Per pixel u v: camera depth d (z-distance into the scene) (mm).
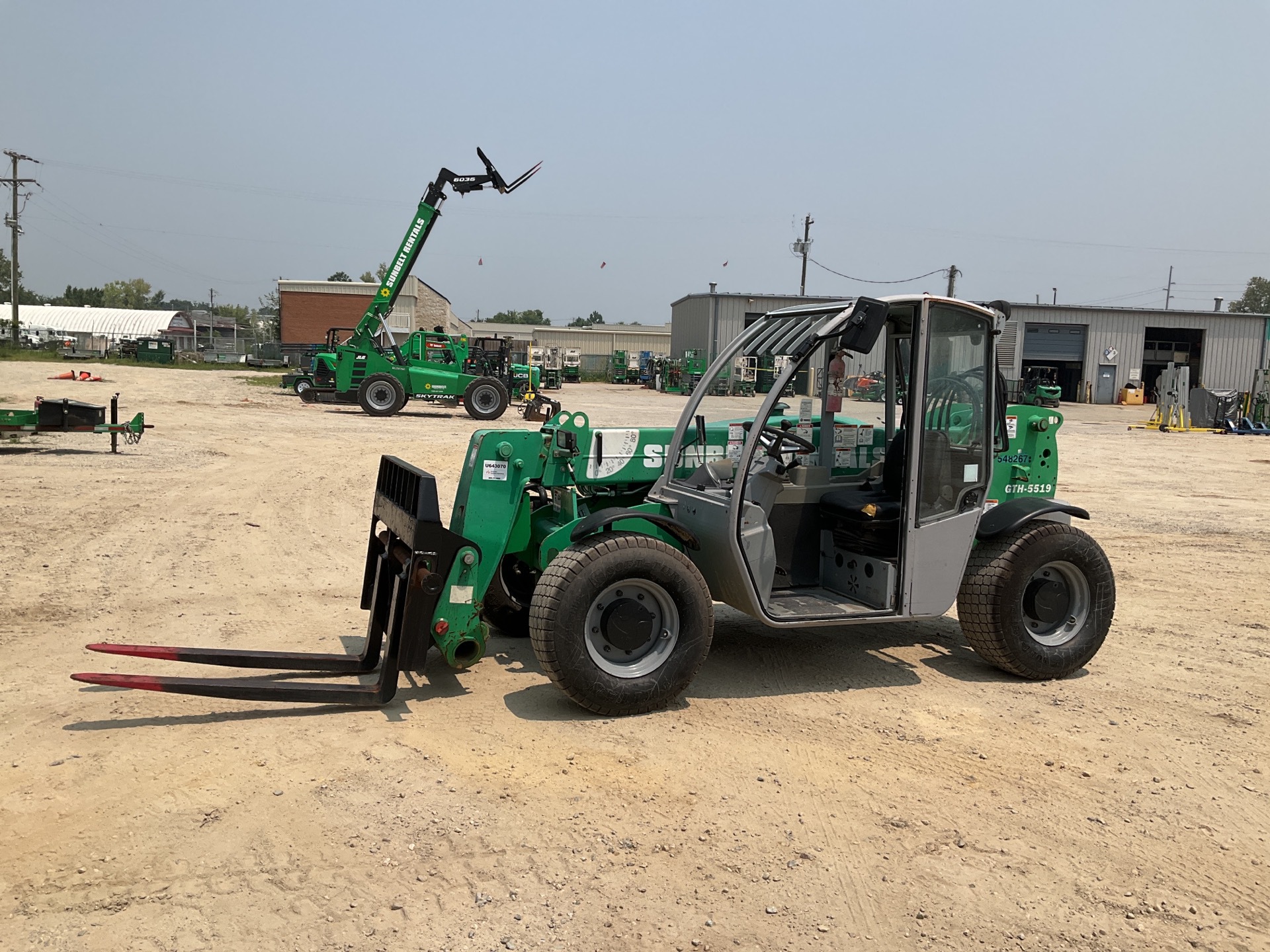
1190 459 18844
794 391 5230
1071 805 3848
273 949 2771
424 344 24938
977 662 5812
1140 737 4602
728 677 5379
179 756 4082
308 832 3449
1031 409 6398
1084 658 5473
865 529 5238
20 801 3627
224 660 4805
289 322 54375
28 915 2891
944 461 5086
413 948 2801
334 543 8836
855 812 3740
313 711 4660
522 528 5289
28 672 5094
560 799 3768
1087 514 5379
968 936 2949
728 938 2898
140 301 137250
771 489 5145
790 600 5270
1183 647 6234
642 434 5629
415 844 3383
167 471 12641
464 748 4258
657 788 3896
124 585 6988
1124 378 44219
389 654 4707
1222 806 3871
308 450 15812
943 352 4984
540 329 70688
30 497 10211
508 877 3191
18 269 52656
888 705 4984
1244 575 8453
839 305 4906
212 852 3293
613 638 4609
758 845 3459
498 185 24391
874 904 3104
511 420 23984
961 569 5215
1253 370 44906
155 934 2820
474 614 4883
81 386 28422
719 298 41625
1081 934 2977
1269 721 4863
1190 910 3121
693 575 4711
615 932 2906
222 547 8398
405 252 24391
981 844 3514
